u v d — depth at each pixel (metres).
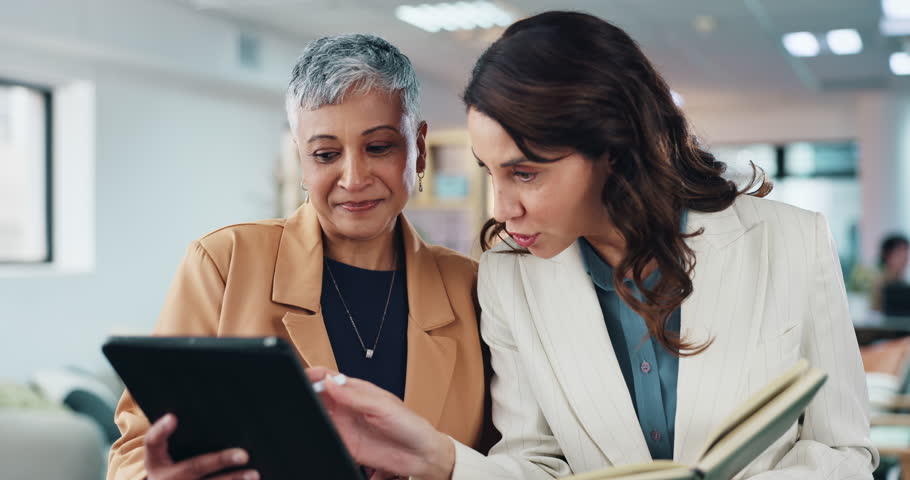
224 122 6.79
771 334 1.20
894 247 7.32
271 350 0.81
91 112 5.69
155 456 0.97
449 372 1.33
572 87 1.05
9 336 5.15
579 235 1.17
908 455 2.97
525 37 1.08
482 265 1.40
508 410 1.34
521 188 1.10
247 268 1.29
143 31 5.64
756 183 1.35
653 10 6.32
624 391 1.22
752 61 8.12
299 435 0.90
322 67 1.18
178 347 0.87
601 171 1.13
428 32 6.89
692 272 1.22
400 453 1.14
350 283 1.34
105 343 0.91
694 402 1.19
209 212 6.63
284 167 7.07
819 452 1.16
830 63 8.60
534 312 1.30
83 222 5.71
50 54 5.43
